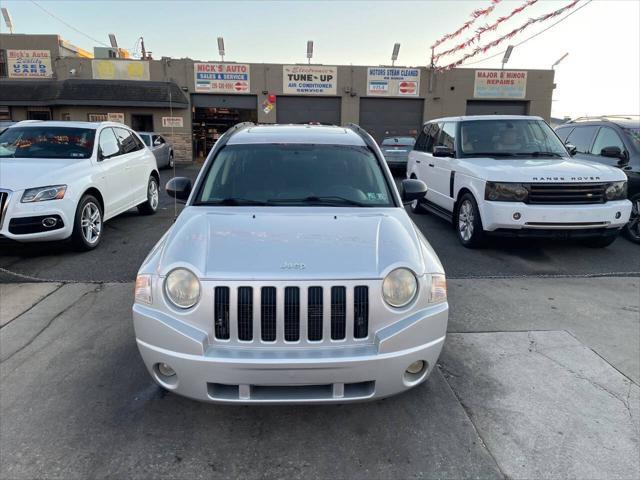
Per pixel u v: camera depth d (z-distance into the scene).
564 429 2.99
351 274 2.72
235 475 2.61
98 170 7.10
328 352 2.69
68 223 6.25
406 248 2.99
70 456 2.73
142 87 22.28
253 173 3.97
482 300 5.08
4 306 4.82
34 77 23.00
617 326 4.48
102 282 5.52
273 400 2.70
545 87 24.39
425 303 2.86
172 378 2.82
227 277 2.69
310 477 2.60
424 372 2.91
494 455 2.77
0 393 3.31
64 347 3.98
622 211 6.29
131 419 3.06
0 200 5.88
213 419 3.07
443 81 23.84
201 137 24.02
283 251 2.87
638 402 3.28
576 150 8.79
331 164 4.09
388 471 2.65
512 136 7.61
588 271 6.13
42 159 6.84
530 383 3.50
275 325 2.68
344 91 23.59
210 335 2.70
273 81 23.34
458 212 7.35
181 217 3.46
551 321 4.57
